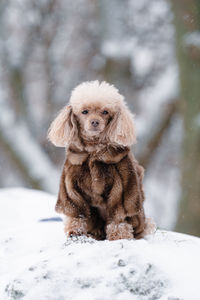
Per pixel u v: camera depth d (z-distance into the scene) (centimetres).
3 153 1612
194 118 1012
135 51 1430
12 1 1573
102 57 1545
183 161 1018
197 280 327
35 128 1597
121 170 410
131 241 377
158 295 319
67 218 433
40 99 1767
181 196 1007
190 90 1017
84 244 378
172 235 474
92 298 314
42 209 724
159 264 341
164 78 1409
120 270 331
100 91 440
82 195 422
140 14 1434
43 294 321
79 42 1677
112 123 429
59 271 336
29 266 353
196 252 382
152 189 1533
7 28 1566
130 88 1454
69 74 1712
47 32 1662
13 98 1560
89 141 416
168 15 1418
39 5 1630
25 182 1428
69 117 444
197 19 1002
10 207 735
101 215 435
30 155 1432
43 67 1723
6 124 1449
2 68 1538
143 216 426
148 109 1399
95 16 1641
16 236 479
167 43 1437
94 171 409
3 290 342
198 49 992
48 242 440
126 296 316
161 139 1441
